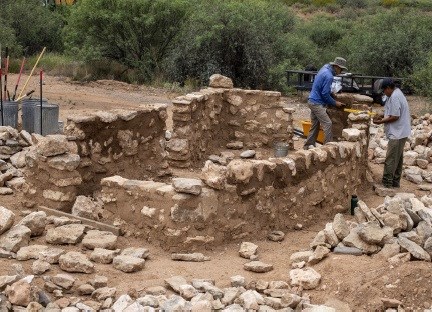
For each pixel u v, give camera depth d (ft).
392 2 170.40
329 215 33.09
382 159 44.57
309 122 48.96
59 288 21.86
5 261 23.93
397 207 26.11
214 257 26.08
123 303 20.77
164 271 24.06
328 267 23.94
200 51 83.51
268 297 22.26
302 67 91.09
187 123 40.91
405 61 90.22
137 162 35.81
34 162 29.84
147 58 86.63
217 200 26.68
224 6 85.51
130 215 27.40
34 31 99.76
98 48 84.84
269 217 29.14
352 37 106.93
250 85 83.71
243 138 47.47
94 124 32.32
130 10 85.05
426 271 23.40
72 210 28.73
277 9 115.14
